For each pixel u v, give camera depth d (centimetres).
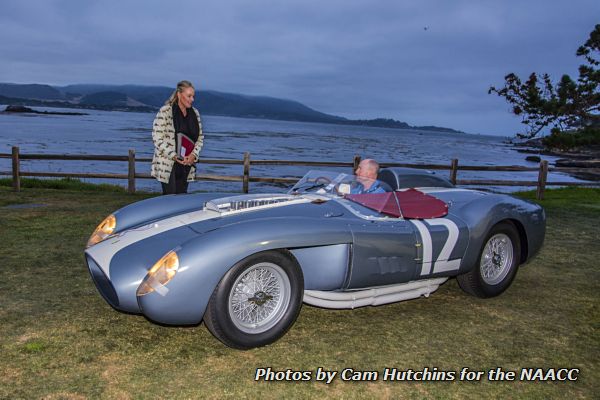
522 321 365
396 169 445
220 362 282
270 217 327
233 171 3403
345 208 359
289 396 250
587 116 1432
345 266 323
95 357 279
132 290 284
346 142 11319
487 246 404
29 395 237
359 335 329
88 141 6138
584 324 364
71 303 357
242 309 296
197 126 537
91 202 810
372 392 258
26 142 5309
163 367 272
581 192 1230
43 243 521
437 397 257
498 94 1488
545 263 531
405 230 348
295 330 333
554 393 267
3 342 290
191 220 335
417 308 385
